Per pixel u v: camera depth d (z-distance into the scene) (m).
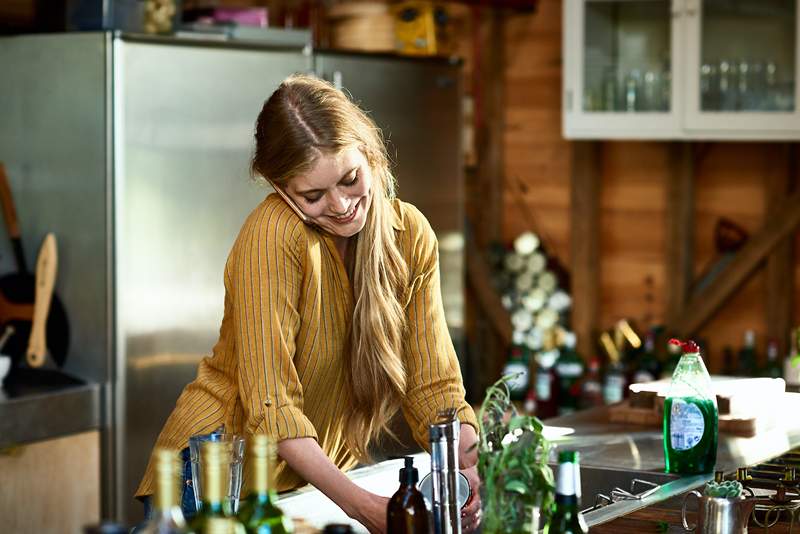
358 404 2.48
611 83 5.07
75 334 4.15
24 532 3.89
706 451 2.61
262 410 2.20
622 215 5.63
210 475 1.62
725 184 5.36
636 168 5.59
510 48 5.86
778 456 2.78
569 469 1.78
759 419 3.07
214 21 4.57
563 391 5.50
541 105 5.80
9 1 4.37
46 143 4.18
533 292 5.74
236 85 4.33
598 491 2.70
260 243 2.26
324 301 2.37
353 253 2.38
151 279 4.14
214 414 2.49
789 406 3.27
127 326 4.09
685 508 2.24
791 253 5.19
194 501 2.20
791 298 5.20
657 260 5.57
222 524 1.53
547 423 3.20
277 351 2.23
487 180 5.91
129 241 4.08
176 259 4.20
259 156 2.27
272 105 2.25
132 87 4.06
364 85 4.77
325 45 5.19
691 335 5.40
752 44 4.79
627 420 3.21
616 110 5.07
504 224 5.95
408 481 1.94
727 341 5.39
